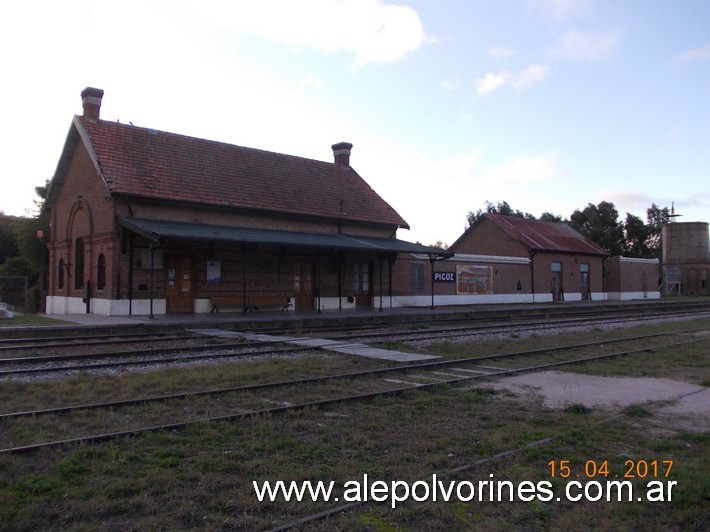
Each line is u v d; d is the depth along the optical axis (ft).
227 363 39.75
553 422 24.23
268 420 23.85
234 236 69.56
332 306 93.40
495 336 59.52
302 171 100.22
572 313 98.48
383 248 84.23
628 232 231.91
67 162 84.43
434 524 14.37
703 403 28.17
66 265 83.76
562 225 165.68
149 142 82.58
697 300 154.71
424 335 58.75
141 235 67.67
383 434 22.40
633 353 46.19
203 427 22.33
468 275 115.75
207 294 78.23
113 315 70.18
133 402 26.76
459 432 22.72
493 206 239.09
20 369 35.81
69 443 19.86
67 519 14.34
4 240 186.09
